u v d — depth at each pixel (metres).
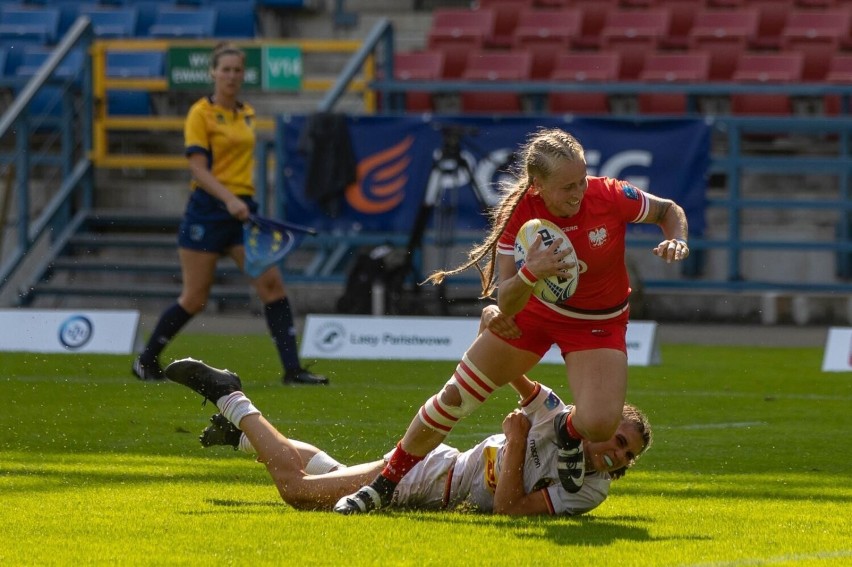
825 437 24.31
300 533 14.27
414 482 16.20
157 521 15.10
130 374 33.72
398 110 55.91
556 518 15.61
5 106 60.94
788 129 50.06
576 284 14.82
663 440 23.88
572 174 14.55
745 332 48.16
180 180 59.78
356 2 69.81
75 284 54.97
